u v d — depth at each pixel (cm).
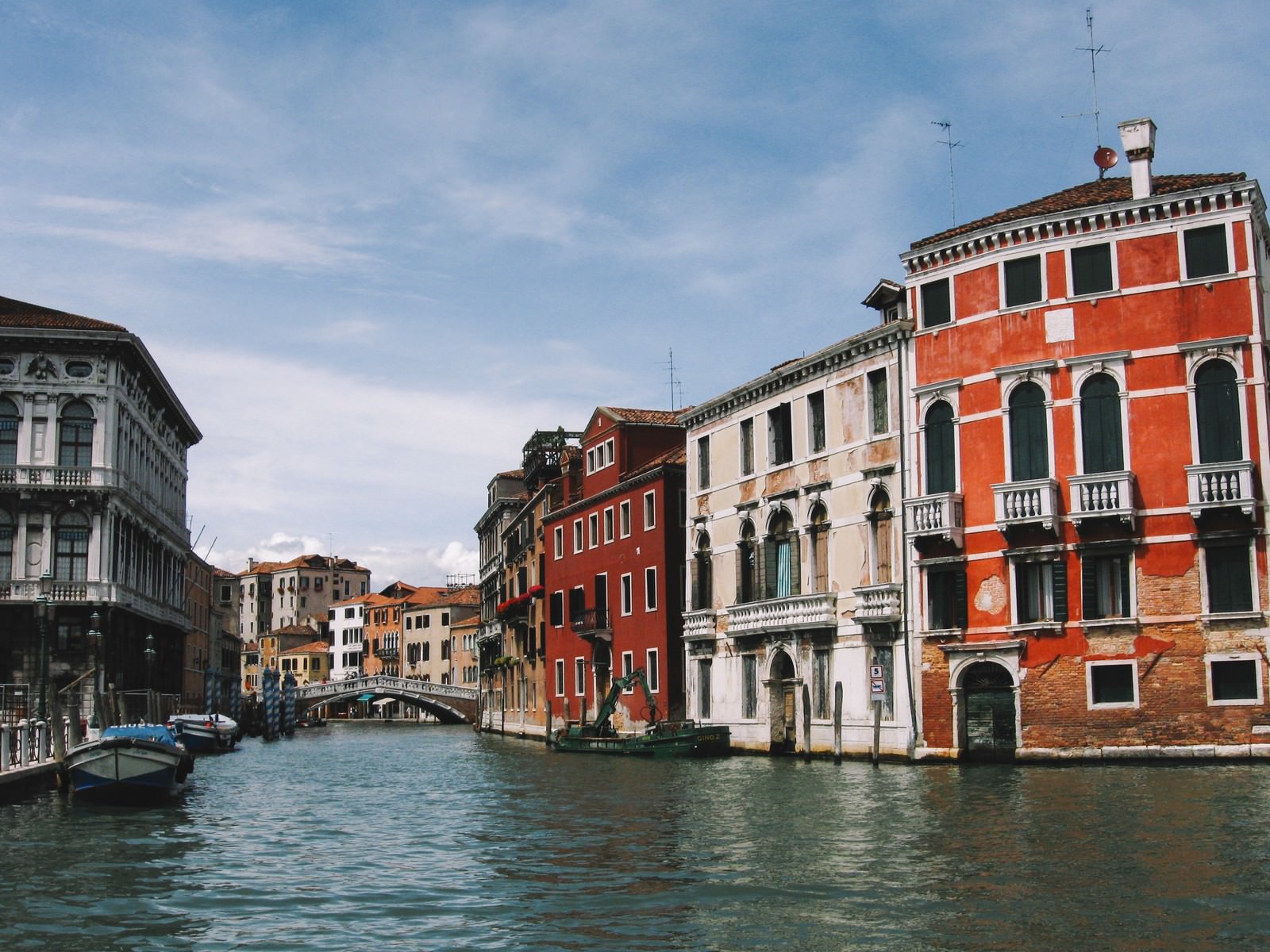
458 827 2138
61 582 4419
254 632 14788
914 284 3155
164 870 1683
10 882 1588
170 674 5953
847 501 3362
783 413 3706
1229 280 2733
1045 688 2838
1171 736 2694
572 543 5291
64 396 4531
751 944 1191
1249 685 2642
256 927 1313
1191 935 1158
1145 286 2808
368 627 13075
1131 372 2805
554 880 1546
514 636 6612
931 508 3023
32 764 2633
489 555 7738
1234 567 2680
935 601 3066
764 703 3716
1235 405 2706
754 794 2445
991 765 2877
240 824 2227
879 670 2997
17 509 4472
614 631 4809
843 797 2325
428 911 1383
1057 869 1472
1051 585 2864
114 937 1276
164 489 5709
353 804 2620
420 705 9288
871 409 3294
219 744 5259
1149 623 2734
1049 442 2880
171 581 5928
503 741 5950
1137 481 2770
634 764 3622
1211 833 1694
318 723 9562
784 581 3675
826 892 1400
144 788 2523
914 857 1605
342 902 1439
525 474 6488
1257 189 2714
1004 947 1145
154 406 5366
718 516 4009
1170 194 2777
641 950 1181
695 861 1642
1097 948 1128
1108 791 2219
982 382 2992
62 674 4412
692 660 4138
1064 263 2895
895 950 1152
